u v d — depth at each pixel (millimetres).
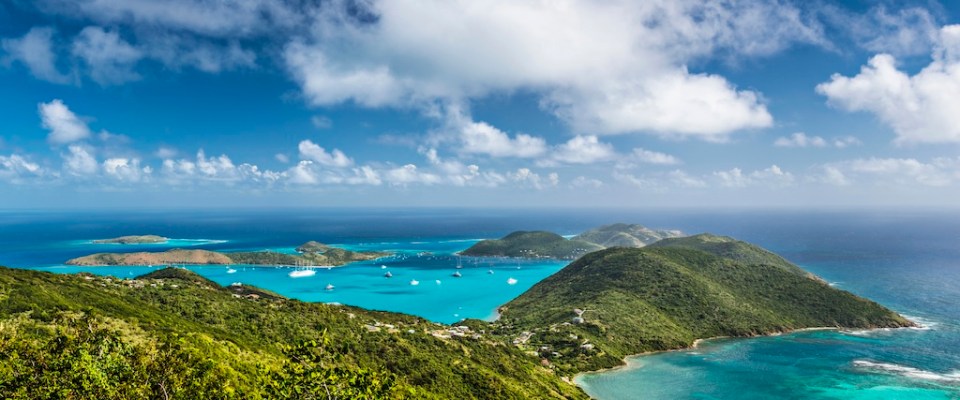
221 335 97375
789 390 138875
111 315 86375
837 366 158125
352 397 32562
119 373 36594
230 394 42906
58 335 38000
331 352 35656
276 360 92812
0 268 102000
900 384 142000
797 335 197125
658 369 157375
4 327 66625
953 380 144875
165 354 40062
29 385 33938
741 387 141750
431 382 106625
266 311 125938
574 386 139375
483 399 106000
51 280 102750
